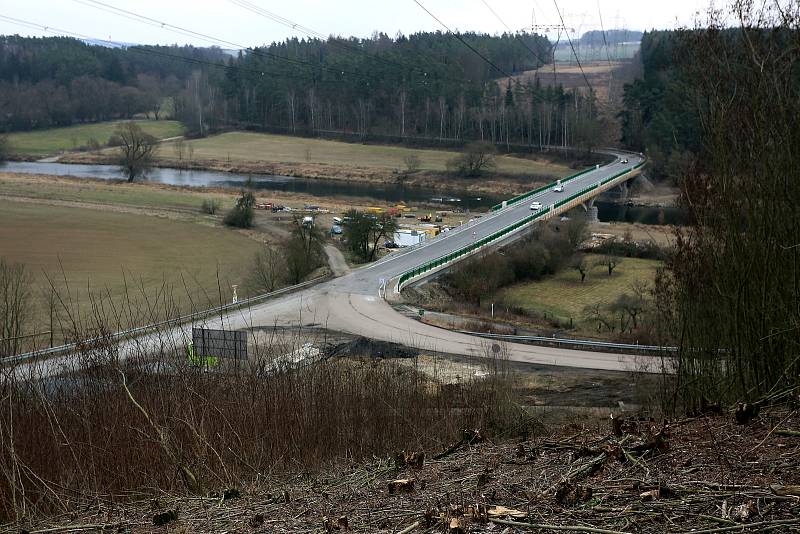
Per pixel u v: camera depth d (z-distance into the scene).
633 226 70.31
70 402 9.39
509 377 20.36
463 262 47.81
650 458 6.28
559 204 66.12
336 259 51.09
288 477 8.38
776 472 5.56
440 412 12.12
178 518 6.72
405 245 58.12
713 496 5.21
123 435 8.77
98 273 47.88
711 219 11.41
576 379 23.98
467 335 32.09
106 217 70.00
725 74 10.97
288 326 32.47
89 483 8.16
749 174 10.56
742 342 10.40
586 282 50.00
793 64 10.34
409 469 7.44
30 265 49.41
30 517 7.35
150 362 11.66
